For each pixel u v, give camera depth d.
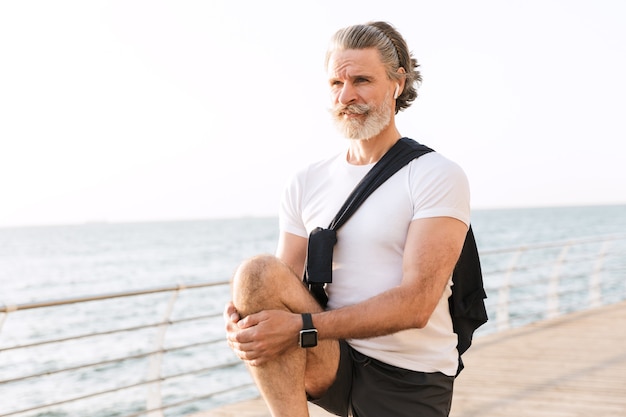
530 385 4.41
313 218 2.09
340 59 1.98
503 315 6.62
